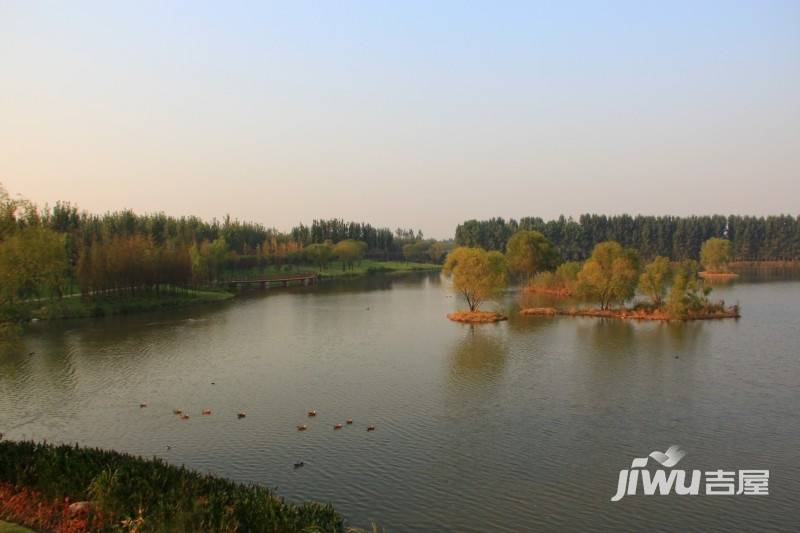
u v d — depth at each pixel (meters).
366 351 82.81
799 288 161.00
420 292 170.88
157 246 176.75
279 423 52.03
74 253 133.38
